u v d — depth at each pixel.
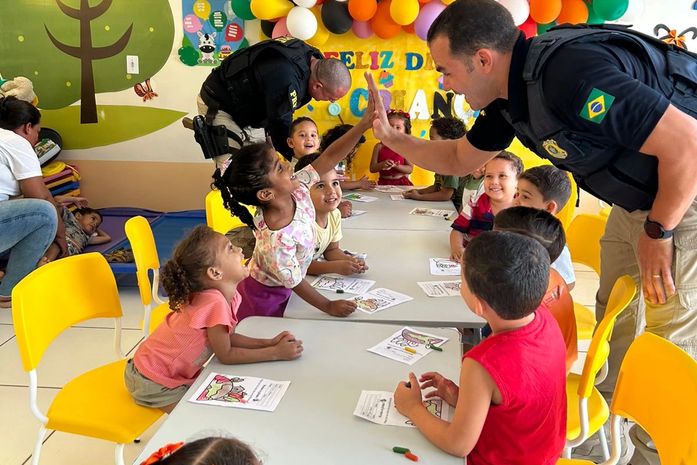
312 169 2.27
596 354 1.60
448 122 3.77
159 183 4.91
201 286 1.66
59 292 1.87
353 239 2.65
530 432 1.22
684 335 1.77
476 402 1.17
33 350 1.71
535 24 4.05
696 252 1.64
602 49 1.40
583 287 3.96
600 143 1.44
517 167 2.53
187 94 4.68
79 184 4.93
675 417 1.25
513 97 1.52
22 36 4.67
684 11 4.24
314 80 3.42
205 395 1.36
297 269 1.89
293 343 1.54
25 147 3.41
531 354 1.21
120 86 4.71
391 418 1.28
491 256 1.22
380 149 4.34
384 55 4.45
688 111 1.43
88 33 4.63
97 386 1.86
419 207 3.32
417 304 1.91
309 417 1.28
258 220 1.95
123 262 3.75
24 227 3.38
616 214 2.08
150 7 4.53
